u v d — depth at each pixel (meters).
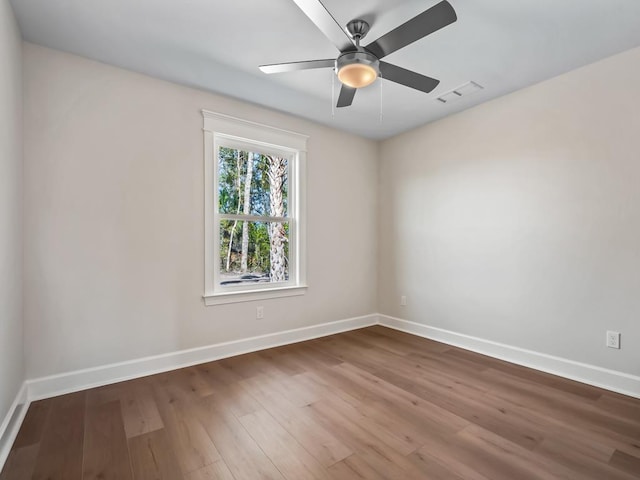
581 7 1.80
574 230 2.47
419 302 3.70
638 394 2.16
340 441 1.70
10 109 1.78
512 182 2.85
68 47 2.19
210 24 1.95
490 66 2.42
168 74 2.54
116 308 2.42
